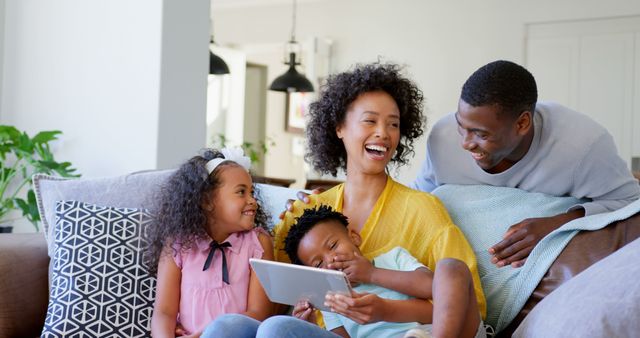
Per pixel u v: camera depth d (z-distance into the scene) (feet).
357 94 6.01
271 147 27.84
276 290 5.43
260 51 24.21
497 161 5.93
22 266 6.68
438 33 20.70
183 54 10.95
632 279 4.38
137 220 6.53
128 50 10.76
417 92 6.46
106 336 6.05
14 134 10.29
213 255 6.05
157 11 10.53
